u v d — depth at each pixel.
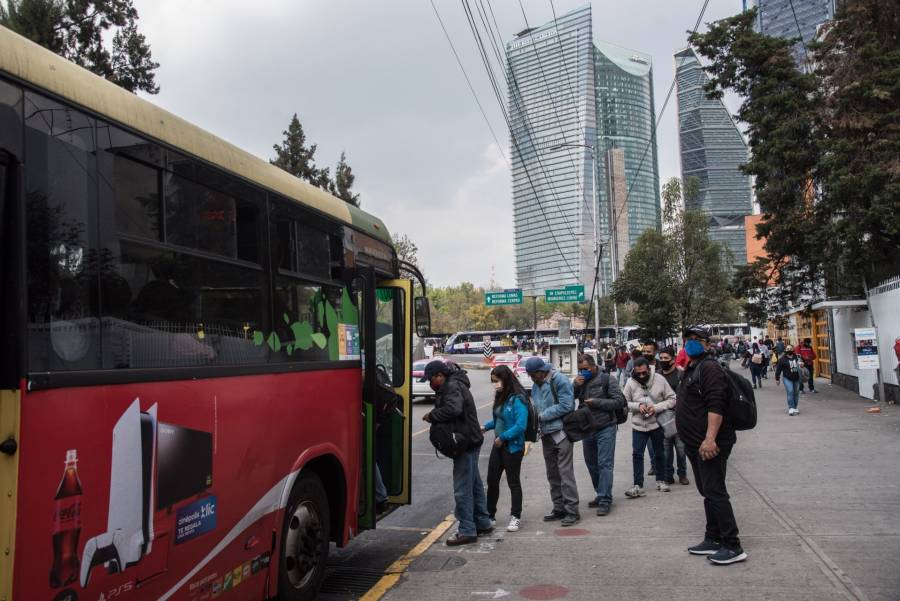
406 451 6.42
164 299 3.41
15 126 2.68
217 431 3.75
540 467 10.92
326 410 5.12
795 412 15.59
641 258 38.16
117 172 3.18
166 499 3.31
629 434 14.46
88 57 21.34
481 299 120.75
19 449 2.54
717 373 5.46
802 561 5.43
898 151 17.06
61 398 2.74
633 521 7.06
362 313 6.05
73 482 2.77
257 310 4.27
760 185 20.77
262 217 4.41
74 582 2.75
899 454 9.98
